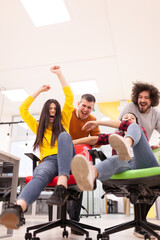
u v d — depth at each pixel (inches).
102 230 95.8
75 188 66.2
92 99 97.0
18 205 43.5
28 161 247.3
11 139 259.0
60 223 71.6
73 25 138.6
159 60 165.6
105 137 73.5
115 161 52.2
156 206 177.0
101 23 137.0
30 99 75.0
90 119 101.6
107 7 125.3
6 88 207.6
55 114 71.0
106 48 158.1
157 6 122.0
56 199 48.1
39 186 51.7
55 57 168.1
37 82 197.8
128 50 158.1
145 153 56.2
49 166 57.9
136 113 103.3
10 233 76.9
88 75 188.2
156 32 140.6
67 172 53.4
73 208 85.1
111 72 183.3
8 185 132.1
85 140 73.5
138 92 100.3
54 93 206.8
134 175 53.3
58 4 123.6
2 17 132.6
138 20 132.4
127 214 212.4
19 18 133.4
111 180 55.6
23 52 162.9
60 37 148.9
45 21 135.7
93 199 211.2
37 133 67.9
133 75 184.5
